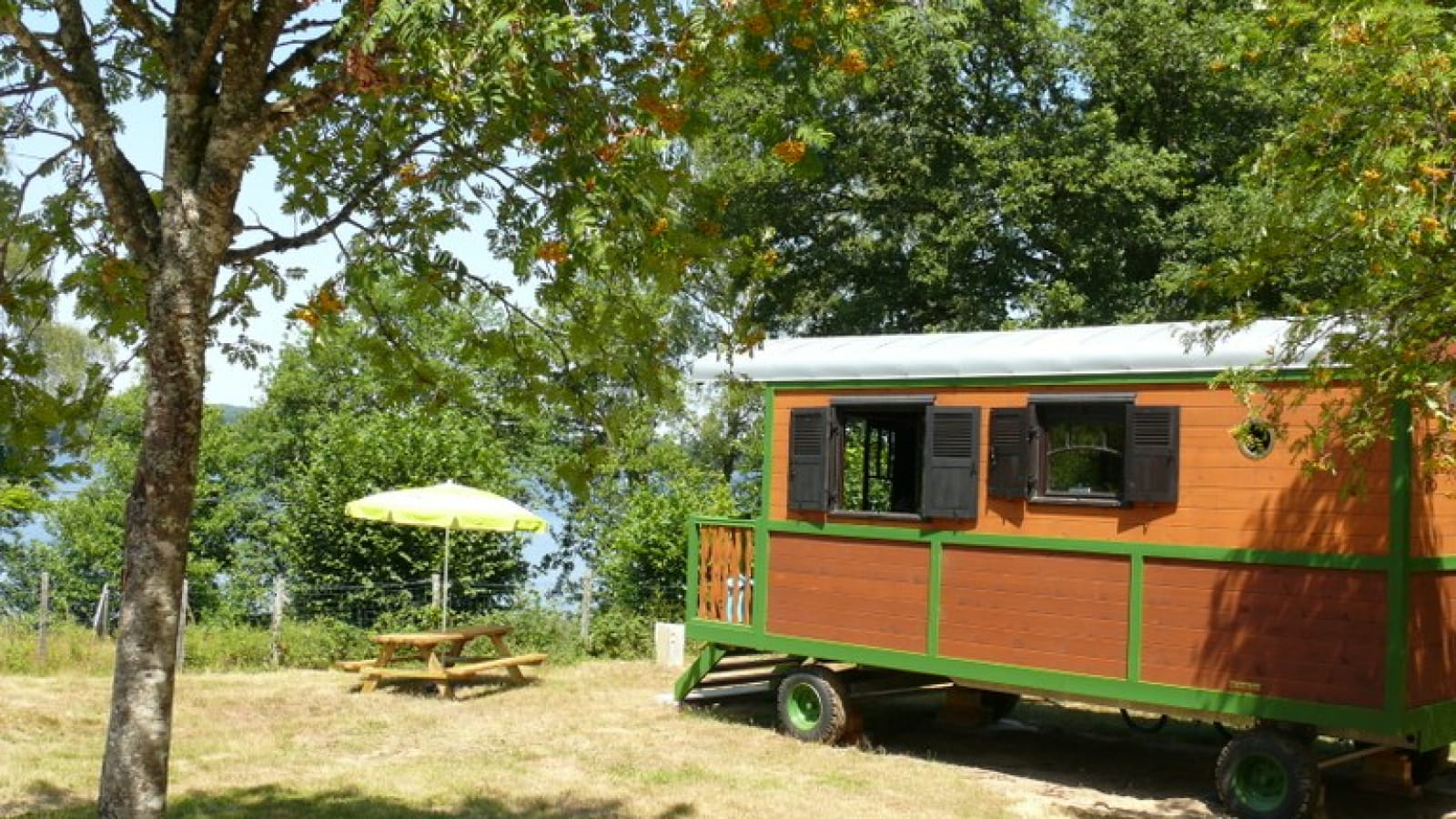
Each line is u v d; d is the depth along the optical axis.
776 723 12.84
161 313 5.15
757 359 12.23
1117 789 10.37
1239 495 9.50
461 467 21.17
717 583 12.83
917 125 24.22
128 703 5.05
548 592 26.50
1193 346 9.63
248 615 30.81
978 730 12.99
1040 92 24.81
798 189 24.95
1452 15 7.24
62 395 6.18
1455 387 7.45
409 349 6.45
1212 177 24.72
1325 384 7.79
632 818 8.84
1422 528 9.09
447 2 4.47
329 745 11.28
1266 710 9.25
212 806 8.81
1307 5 7.37
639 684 15.08
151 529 5.11
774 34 5.05
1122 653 9.97
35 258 6.07
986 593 10.74
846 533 11.65
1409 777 10.36
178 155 5.25
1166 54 23.00
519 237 6.03
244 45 5.17
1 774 9.54
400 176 6.04
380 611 20.14
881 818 9.06
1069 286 22.75
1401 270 6.95
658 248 5.31
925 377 11.18
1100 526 10.14
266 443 34.16
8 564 31.75
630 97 5.39
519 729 12.20
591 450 6.45
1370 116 6.98
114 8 5.54
